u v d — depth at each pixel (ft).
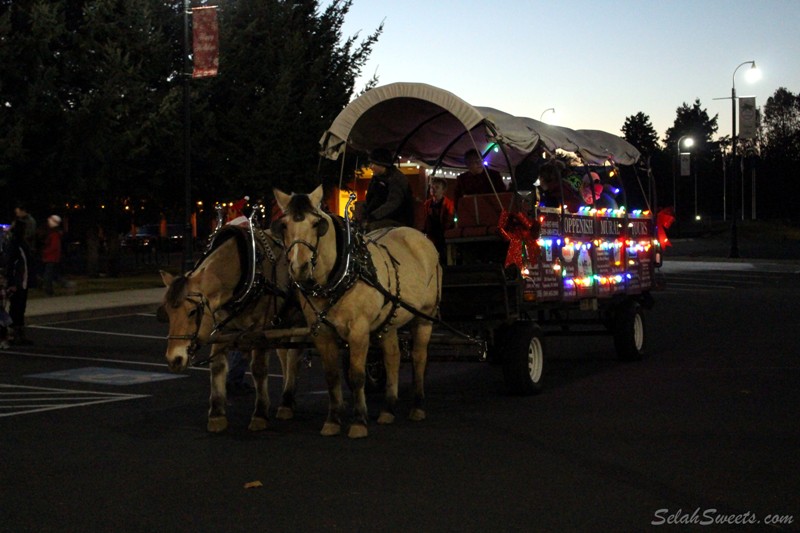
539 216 38.60
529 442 29.50
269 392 40.93
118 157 99.19
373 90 36.99
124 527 21.15
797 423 31.83
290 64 114.21
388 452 28.43
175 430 32.19
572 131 45.09
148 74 103.14
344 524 21.09
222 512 22.20
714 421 32.32
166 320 29.04
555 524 20.92
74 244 151.12
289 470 26.27
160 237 160.56
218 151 112.27
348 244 29.53
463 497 23.18
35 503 23.16
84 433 31.73
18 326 55.72
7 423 33.53
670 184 396.57
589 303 44.52
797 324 64.13
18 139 88.02
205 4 111.14
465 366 48.93
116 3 99.30
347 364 40.14
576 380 42.47
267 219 39.68
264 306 32.19
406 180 37.27
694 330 62.23
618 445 28.81
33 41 90.74
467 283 37.14
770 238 265.95
